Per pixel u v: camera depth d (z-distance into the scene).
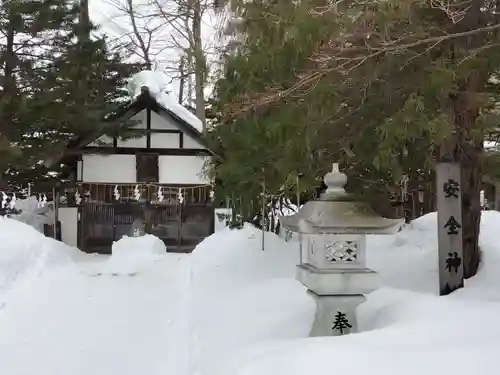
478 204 7.57
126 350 6.45
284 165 6.88
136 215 18.94
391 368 3.84
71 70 15.52
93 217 18.75
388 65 5.49
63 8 15.58
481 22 5.48
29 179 16.70
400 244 10.90
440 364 3.87
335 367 3.94
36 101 14.84
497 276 6.97
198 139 19.12
